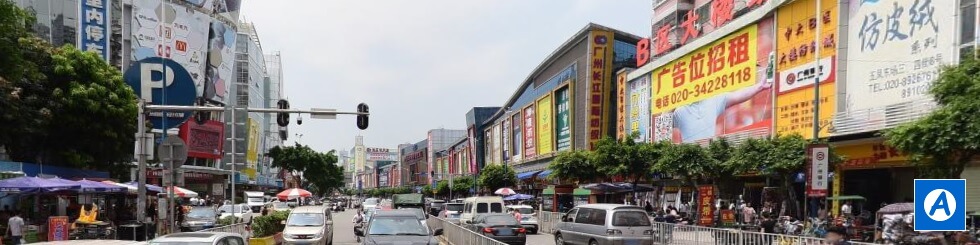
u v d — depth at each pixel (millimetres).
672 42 39688
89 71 25906
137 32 63906
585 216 19953
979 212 19016
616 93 51469
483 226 24094
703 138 34094
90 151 26922
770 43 28875
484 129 95062
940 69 13992
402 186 156625
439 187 96562
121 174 30797
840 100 24641
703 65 34562
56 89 24562
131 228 17141
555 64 61188
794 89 27062
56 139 25781
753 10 30156
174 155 16297
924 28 21094
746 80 30484
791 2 27562
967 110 12516
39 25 55656
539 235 31094
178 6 68062
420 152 148375
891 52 22516
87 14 58906
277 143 120938
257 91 95188
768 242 16453
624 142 33656
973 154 13359
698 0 36906
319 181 94000
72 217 25062
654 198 38094
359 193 184250
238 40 87188
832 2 25406
